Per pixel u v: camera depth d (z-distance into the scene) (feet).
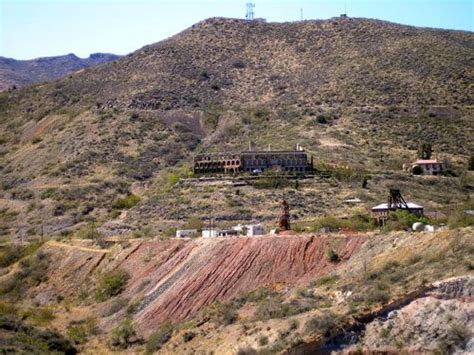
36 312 460.96
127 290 453.99
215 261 419.13
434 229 389.60
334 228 457.68
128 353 378.12
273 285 390.83
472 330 280.72
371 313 302.04
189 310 399.44
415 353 284.41
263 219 542.16
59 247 538.47
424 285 301.43
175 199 603.26
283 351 301.02
